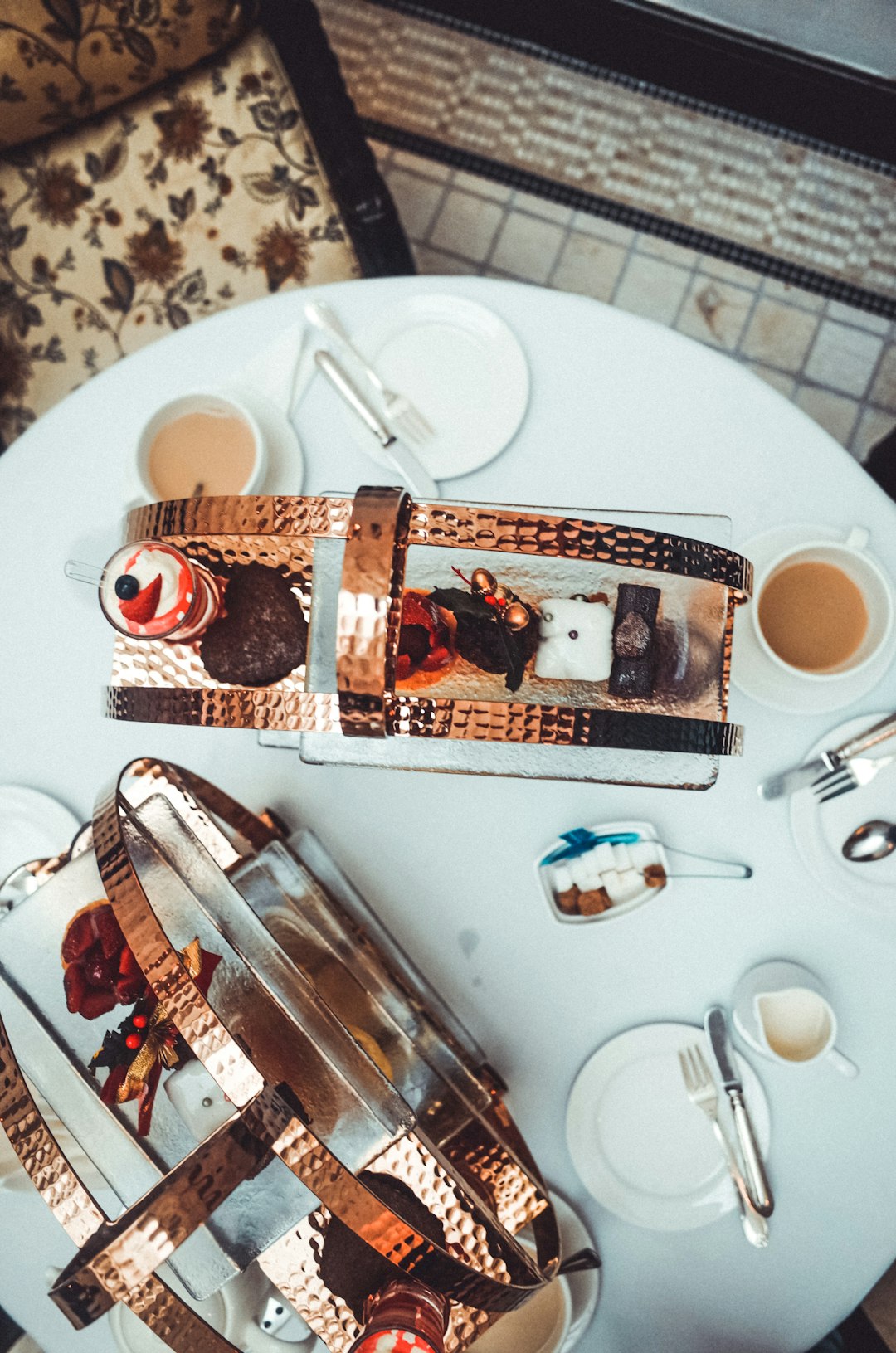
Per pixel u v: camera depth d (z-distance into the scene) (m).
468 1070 1.02
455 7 2.21
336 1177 0.72
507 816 1.18
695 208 2.20
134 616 0.87
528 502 1.21
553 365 1.23
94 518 1.26
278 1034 0.79
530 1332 1.05
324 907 1.04
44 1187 0.76
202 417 1.22
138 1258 0.72
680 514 1.08
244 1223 0.82
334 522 0.81
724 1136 1.07
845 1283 1.09
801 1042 1.10
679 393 1.22
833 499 1.19
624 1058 1.12
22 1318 1.13
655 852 1.12
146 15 1.52
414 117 2.27
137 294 1.68
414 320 1.24
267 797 1.20
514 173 2.24
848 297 2.16
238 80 1.64
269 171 1.64
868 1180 1.10
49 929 0.93
